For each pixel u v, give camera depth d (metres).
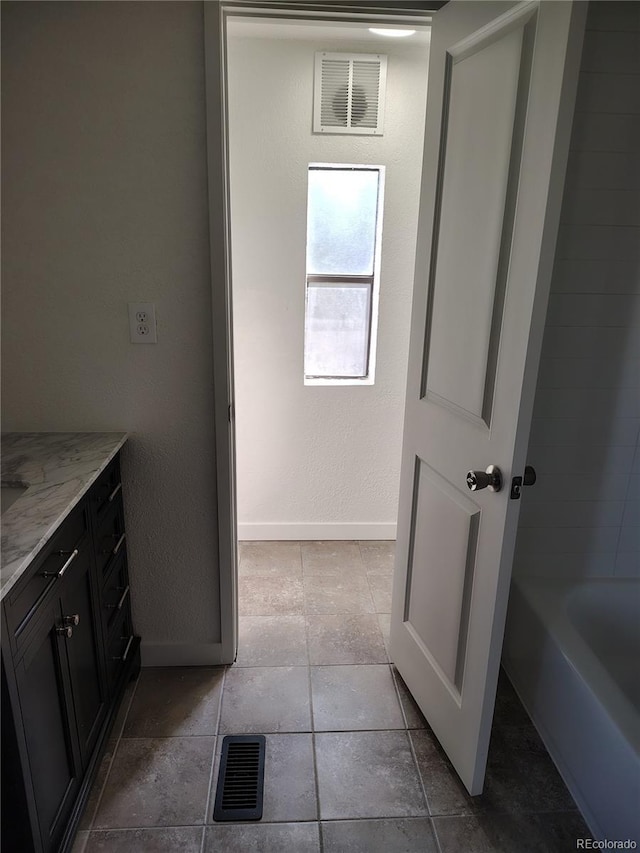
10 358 1.69
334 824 1.49
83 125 1.52
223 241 1.62
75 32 1.45
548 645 1.72
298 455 2.87
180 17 1.46
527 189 1.18
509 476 1.28
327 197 2.64
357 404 2.81
